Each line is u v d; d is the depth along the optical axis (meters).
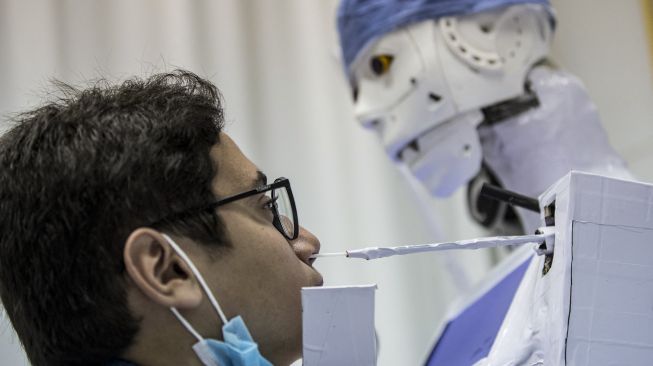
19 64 2.07
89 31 2.13
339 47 1.71
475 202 1.65
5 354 1.82
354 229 2.24
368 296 0.76
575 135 1.49
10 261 0.84
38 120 0.87
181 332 0.81
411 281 2.26
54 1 2.12
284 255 0.88
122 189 0.81
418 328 2.24
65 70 2.09
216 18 2.21
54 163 0.82
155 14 2.17
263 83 2.22
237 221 0.86
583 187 0.75
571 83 1.52
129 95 0.88
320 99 2.26
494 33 1.52
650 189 0.75
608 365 0.74
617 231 0.75
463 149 1.53
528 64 1.53
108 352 0.83
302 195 2.21
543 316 0.80
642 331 0.74
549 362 0.77
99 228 0.80
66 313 0.82
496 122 1.53
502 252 2.28
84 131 0.83
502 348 0.89
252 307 0.85
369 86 1.62
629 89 2.03
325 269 2.21
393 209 2.26
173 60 2.14
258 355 0.81
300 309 0.88
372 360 0.77
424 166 1.58
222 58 2.19
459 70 1.51
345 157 2.26
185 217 0.83
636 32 2.02
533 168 1.49
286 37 2.26
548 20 1.58
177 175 0.83
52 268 0.82
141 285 0.79
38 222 0.82
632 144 2.01
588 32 2.12
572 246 0.74
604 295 0.74
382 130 1.62
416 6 1.53
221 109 0.94
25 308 0.85
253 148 2.19
